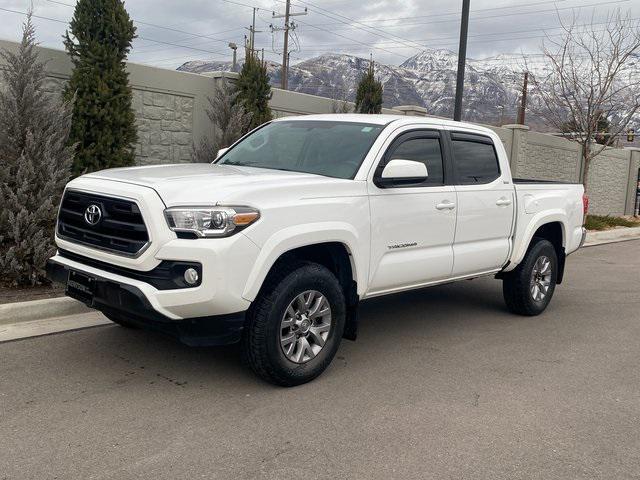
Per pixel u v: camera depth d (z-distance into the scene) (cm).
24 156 660
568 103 1808
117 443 363
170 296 397
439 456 366
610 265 1120
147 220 402
